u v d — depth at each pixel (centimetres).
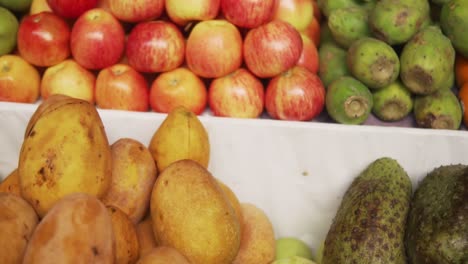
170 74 114
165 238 78
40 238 62
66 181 71
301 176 113
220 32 110
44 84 117
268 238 100
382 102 118
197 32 111
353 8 123
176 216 76
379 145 109
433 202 89
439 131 108
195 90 114
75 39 113
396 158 110
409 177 110
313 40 131
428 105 116
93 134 75
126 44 117
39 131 74
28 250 62
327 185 113
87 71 118
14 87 114
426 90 114
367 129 108
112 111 109
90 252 62
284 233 118
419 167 111
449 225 83
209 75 114
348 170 112
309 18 123
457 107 116
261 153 111
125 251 75
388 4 114
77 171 72
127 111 110
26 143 74
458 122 117
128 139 91
